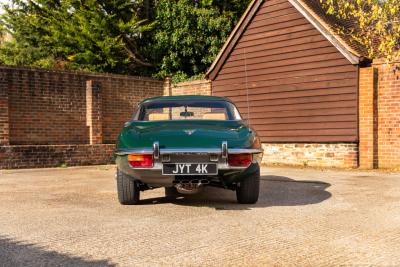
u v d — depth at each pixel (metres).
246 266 3.14
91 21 20.58
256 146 5.38
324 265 3.16
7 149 12.02
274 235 4.05
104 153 14.32
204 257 3.36
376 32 12.13
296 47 13.57
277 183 8.16
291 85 13.71
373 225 4.48
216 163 5.10
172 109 6.28
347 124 12.21
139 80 15.85
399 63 11.21
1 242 3.84
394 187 7.49
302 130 13.38
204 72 20.73
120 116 15.30
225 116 6.19
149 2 22.70
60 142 13.70
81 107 14.21
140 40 22.05
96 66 20.70
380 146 11.65
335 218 4.83
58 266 3.14
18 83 12.74
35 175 10.14
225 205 5.73
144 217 4.92
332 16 14.02
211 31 20.14
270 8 14.30
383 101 11.57
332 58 12.61
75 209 5.47
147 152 5.09
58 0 23.91
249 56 14.93
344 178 9.02
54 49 22.61
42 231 4.25
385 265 3.16
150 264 3.19
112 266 3.14
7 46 24.66
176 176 5.17
